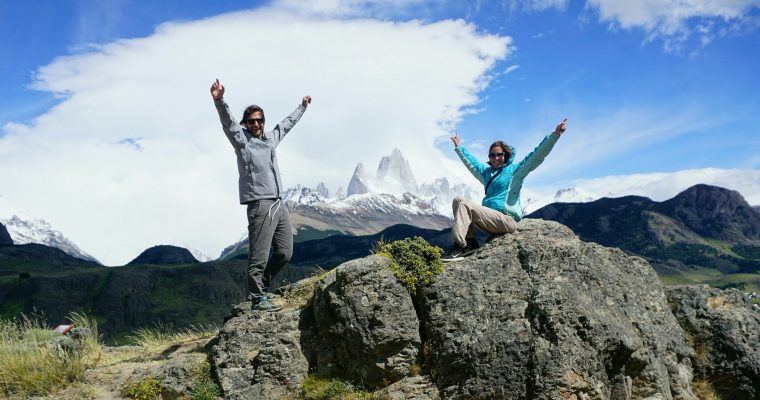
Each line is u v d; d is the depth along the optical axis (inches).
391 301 404.2
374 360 401.4
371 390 400.8
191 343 504.4
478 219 441.4
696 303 490.6
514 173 446.9
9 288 3740.2
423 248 422.3
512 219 444.8
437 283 409.7
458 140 483.8
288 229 451.2
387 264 415.5
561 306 384.2
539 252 410.9
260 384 402.6
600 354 384.8
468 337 391.5
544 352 374.9
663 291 477.1
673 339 453.1
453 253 438.6
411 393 390.9
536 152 433.7
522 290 399.5
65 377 441.1
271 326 426.3
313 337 424.5
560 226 451.5
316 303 424.8
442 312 401.7
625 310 423.2
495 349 385.4
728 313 479.2
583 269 409.7
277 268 457.1
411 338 400.2
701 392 462.6
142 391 411.2
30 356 453.7
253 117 431.5
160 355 483.2
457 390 387.5
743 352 459.8
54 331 532.1
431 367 398.9
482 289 404.8
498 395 378.9
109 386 428.1
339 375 413.1
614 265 448.1
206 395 399.2
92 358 487.8
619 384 398.3
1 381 435.8
